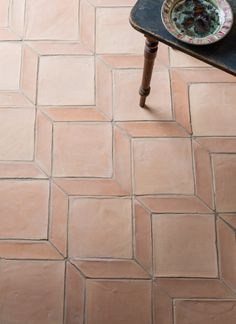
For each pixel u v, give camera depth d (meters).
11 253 1.17
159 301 1.13
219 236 1.18
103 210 1.20
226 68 0.93
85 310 1.12
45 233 1.18
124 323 1.11
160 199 1.21
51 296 1.13
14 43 1.36
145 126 1.28
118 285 1.14
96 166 1.24
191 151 1.25
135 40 1.37
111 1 1.41
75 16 1.39
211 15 0.98
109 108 1.30
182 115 1.29
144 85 1.20
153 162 1.24
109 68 1.34
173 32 0.94
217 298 1.13
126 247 1.17
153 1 0.99
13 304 1.13
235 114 1.29
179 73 1.33
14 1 1.41
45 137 1.27
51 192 1.22
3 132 1.27
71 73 1.33
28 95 1.31
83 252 1.17
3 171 1.23
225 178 1.23
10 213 1.20
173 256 1.16
